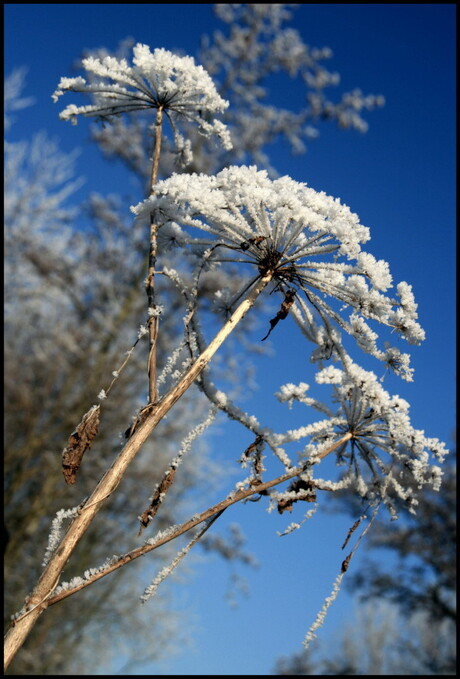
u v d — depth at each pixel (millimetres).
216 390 1249
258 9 9422
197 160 8609
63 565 952
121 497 9586
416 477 1332
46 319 10117
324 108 9414
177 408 9672
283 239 1299
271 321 1301
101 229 9641
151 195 1364
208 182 1313
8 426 9148
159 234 1383
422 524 10758
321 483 1272
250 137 9148
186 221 1317
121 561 1020
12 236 9453
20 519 8922
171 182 1305
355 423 1356
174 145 1642
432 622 12031
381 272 1264
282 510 1246
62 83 1586
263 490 1242
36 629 9141
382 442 1354
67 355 9438
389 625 15469
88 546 9508
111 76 1553
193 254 1380
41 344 9711
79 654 10172
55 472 9039
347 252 1271
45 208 9664
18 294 9867
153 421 1042
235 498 1143
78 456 1098
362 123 9406
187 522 1104
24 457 9039
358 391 1369
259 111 9492
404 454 1353
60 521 986
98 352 9430
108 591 9797
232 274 6512
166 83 1552
